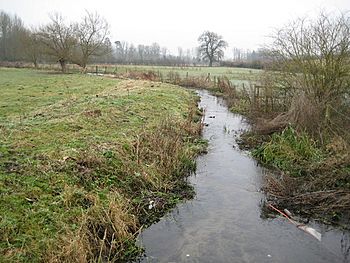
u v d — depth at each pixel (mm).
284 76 16734
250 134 15312
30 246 5852
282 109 16922
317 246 6996
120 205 7594
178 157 11250
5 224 6129
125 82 31828
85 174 8461
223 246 6918
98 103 16219
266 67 18375
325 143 11859
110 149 10039
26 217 6461
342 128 12312
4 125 11734
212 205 8805
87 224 6824
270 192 9500
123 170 9250
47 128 11461
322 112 13367
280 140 12633
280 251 6785
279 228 7695
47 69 53250
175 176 10406
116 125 12930
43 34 48469
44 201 7070
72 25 49188
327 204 8477
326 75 14070
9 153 9000
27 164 8352
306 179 10055
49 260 5598
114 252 6535
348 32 13664
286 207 8695
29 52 53312
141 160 10125
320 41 14234
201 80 39125
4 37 66188
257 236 7328
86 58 49938
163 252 6691
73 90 24406
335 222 7922
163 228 7617
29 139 10242
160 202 8688
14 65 57469
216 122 18875
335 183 9172
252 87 23188
